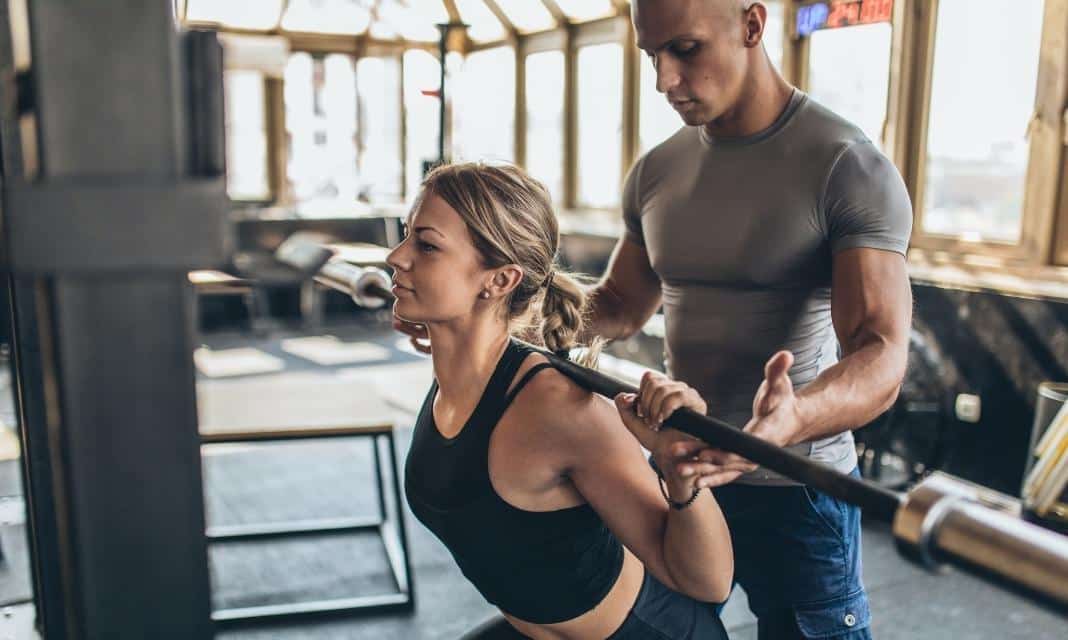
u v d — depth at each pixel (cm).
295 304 906
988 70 442
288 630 316
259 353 780
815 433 133
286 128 929
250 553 378
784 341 168
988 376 435
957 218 466
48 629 162
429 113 918
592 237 717
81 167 61
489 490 126
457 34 894
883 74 489
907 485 440
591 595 132
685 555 115
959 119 458
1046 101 417
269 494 445
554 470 123
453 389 131
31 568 221
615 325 198
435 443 133
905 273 156
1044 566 56
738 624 328
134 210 61
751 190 165
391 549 377
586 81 769
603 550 131
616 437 121
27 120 66
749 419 173
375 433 330
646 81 698
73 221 60
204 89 64
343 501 438
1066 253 419
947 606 337
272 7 876
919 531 63
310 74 926
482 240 125
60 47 60
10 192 60
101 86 61
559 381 123
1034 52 422
